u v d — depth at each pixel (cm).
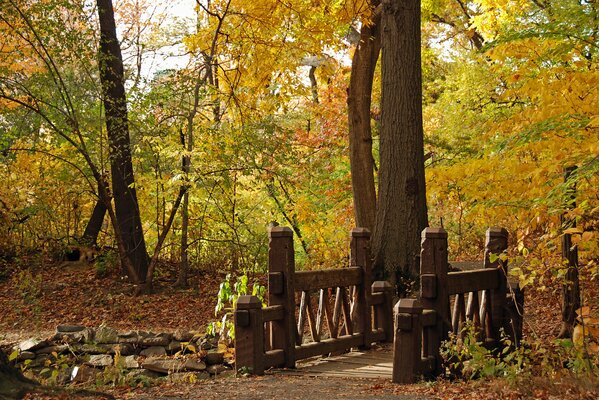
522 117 927
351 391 701
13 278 1841
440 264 823
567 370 704
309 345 931
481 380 711
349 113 1842
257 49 1972
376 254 1480
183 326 1499
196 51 2100
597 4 896
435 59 3173
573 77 908
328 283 978
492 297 945
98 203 2045
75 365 1136
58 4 1770
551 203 830
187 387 755
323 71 2091
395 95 1488
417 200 1472
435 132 2553
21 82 1842
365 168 1827
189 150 1802
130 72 1853
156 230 2125
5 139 1930
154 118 1831
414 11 1498
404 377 761
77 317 1594
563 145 884
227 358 1106
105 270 1902
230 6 1955
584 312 711
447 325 830
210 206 1992
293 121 2542
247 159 1869
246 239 2025
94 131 1823
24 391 550
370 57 1831
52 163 1992
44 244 2031
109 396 581
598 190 817
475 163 992
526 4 1819
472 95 2266
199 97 1852
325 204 2453
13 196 1984
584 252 876
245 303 845
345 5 1823
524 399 615
